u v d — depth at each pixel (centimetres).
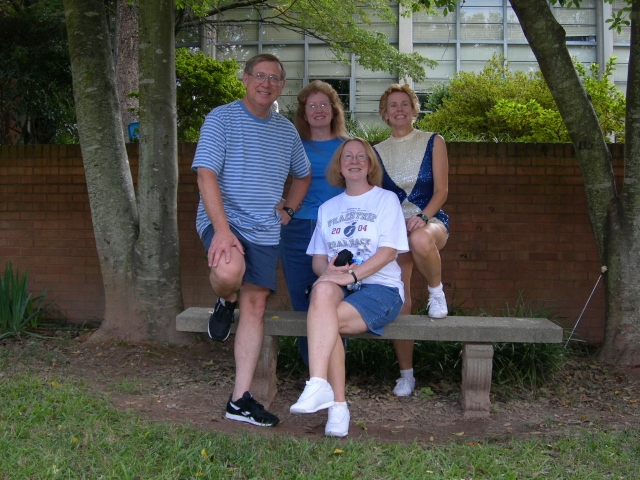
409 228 427
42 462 309
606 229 562
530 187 659
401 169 456
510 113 872
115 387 472
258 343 397
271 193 388
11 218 698
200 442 342
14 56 966
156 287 584
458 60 1742
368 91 1755
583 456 343
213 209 358
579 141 562
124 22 1082
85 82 588
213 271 355
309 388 347
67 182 693
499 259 661
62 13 982
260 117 387
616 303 556
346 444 355
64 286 694
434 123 1074
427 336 415
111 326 591
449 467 324
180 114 1066
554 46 550
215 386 489
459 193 662
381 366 525
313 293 374
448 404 461
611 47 1695
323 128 462
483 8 1748
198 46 1689
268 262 385
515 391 493
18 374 483
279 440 354
